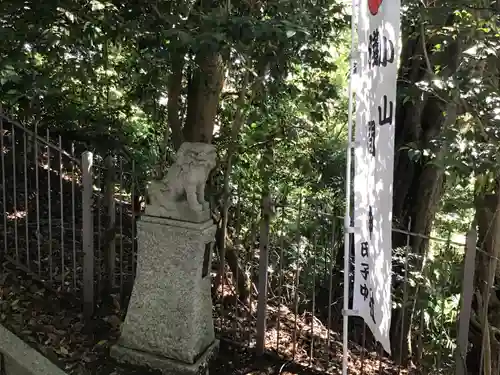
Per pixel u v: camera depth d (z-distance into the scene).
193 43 2.82
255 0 3.63
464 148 3.20
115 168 4.23
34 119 5.12
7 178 5.46
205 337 3.65
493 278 3.94
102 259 4.77
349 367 3.92
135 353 3.54
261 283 3.77
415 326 4.55
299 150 4.87
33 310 3.92
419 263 4.54
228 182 4.31
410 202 4.88
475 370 4.43
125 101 5.34
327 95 4.23
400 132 4.92
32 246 4.61
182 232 3.38
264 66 3.60
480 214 4.31
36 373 2.64
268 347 3.98
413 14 3.71
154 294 3.51
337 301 4.64
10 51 3.61
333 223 3.68
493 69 3.50
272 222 4.62
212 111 4.23
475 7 3.55
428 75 3.54
